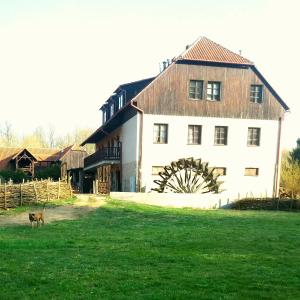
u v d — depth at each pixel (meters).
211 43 32.72
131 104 29.95
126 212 22.47
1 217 19.94
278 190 32.31
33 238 14.07
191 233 15.55
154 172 30.28
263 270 9.42
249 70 32.19
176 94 30.81
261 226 18.28
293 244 13.24
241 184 31.70
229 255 11.19
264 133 32.25
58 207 23.12
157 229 16.81
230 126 31.62
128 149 32.66
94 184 32.22
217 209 28.06
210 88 31.55
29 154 57.16
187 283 8.20
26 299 7.13
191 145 30.92
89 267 9.55
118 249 11.99
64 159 59.19
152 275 8.82
